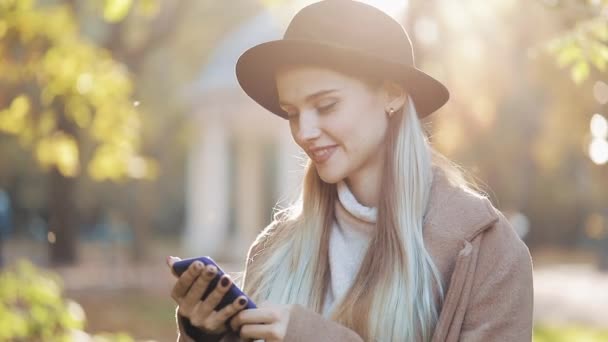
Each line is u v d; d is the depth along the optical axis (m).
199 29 24.75
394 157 2.61
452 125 11.34
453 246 2.54
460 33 9.84
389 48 2.56
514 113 23.14
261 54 2.61
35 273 6.49
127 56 13.41
